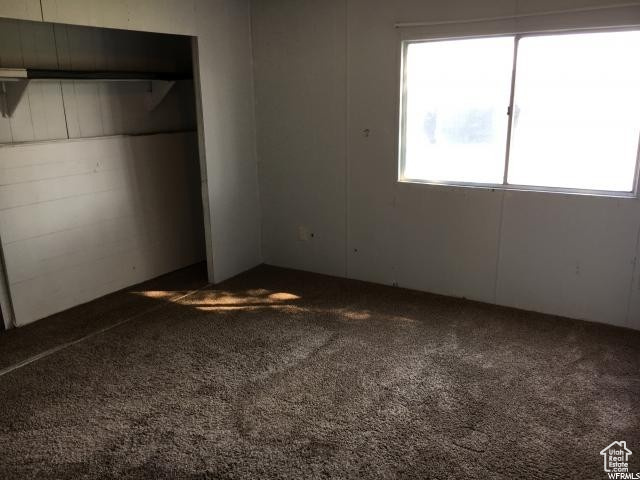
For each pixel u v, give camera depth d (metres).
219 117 4.50
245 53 4.70
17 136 3.74
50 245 3.99
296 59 4.55
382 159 4.36
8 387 3.04
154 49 4.68
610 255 3.63
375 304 4.18
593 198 3.59
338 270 4.87
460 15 3.77
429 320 3.86
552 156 3.74
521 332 3.64
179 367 3.25
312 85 4.53
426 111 4.14
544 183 3.81
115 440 2.57
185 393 2.96
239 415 2.75
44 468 2.38
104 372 3.20
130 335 3.70
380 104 4.25
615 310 3.71
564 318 3.87
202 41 4.21
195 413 2.78
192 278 4.89
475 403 2.82
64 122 4.04
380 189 4.43
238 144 4.77
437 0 3.82
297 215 4.96
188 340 3.61
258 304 4.23
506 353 3.35
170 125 4.98
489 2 3.64
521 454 2.43
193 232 5.30
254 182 5.05
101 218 4.36
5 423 2.71
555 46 3.55
